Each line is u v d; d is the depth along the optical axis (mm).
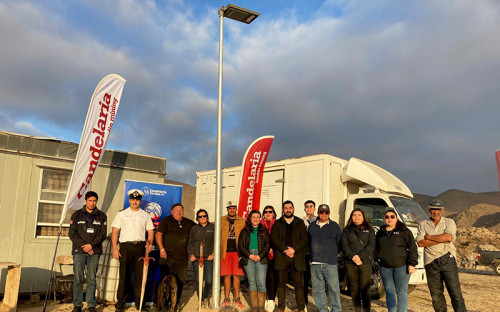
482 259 16453
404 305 5598
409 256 5637
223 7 7105
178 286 6691
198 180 13508
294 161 10109
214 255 6410
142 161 9078
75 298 6008
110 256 7082
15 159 7461
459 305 5504
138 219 6480
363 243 6008
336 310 6074
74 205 6734
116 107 7586
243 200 8258
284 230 6355
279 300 6250
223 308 6324
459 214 61156
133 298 6977
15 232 7301
